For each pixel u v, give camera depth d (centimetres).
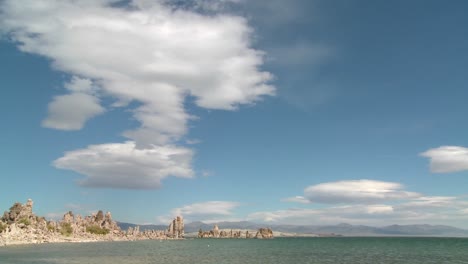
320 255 16162
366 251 19325
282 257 14900
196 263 12000
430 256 15462
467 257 14875
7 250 17100
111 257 13900
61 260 12194
